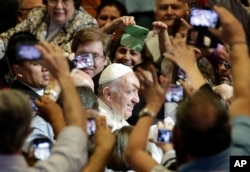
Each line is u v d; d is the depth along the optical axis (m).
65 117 7.33
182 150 7.13
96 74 12.20
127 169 9.11
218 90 10.98
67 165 7.07
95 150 7.99
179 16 13.54
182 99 8.18
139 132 7.70
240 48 7.59
